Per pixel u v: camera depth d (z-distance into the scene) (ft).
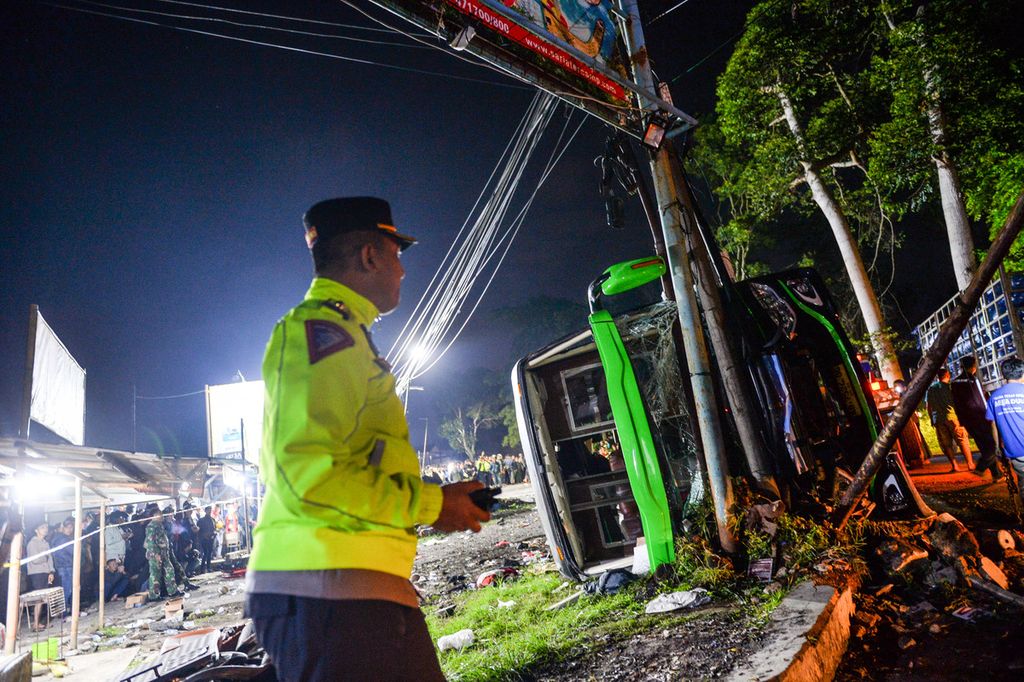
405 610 5.45
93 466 31.40
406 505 5.26
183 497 49.24
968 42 47.55
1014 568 16.28
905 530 17.10
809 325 20.54
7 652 23.82
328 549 5.15
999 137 49.39
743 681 10.50
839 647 12.77
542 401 23.24
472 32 14.39
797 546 16.61
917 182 57.88
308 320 5.45
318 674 4.99
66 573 41.68
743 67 61.72
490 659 14.82
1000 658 11.64
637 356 21.67
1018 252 46.75
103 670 23.39
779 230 95.55
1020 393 19.62
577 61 17.71
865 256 89.76
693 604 16.05
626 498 22.40
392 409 5.71
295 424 4.87
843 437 19.79
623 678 12.18
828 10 56.80
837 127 63.67
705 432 18.69
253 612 5.28
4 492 25.48
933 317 56.24
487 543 42.39
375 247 6.16
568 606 19.71
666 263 21.57
